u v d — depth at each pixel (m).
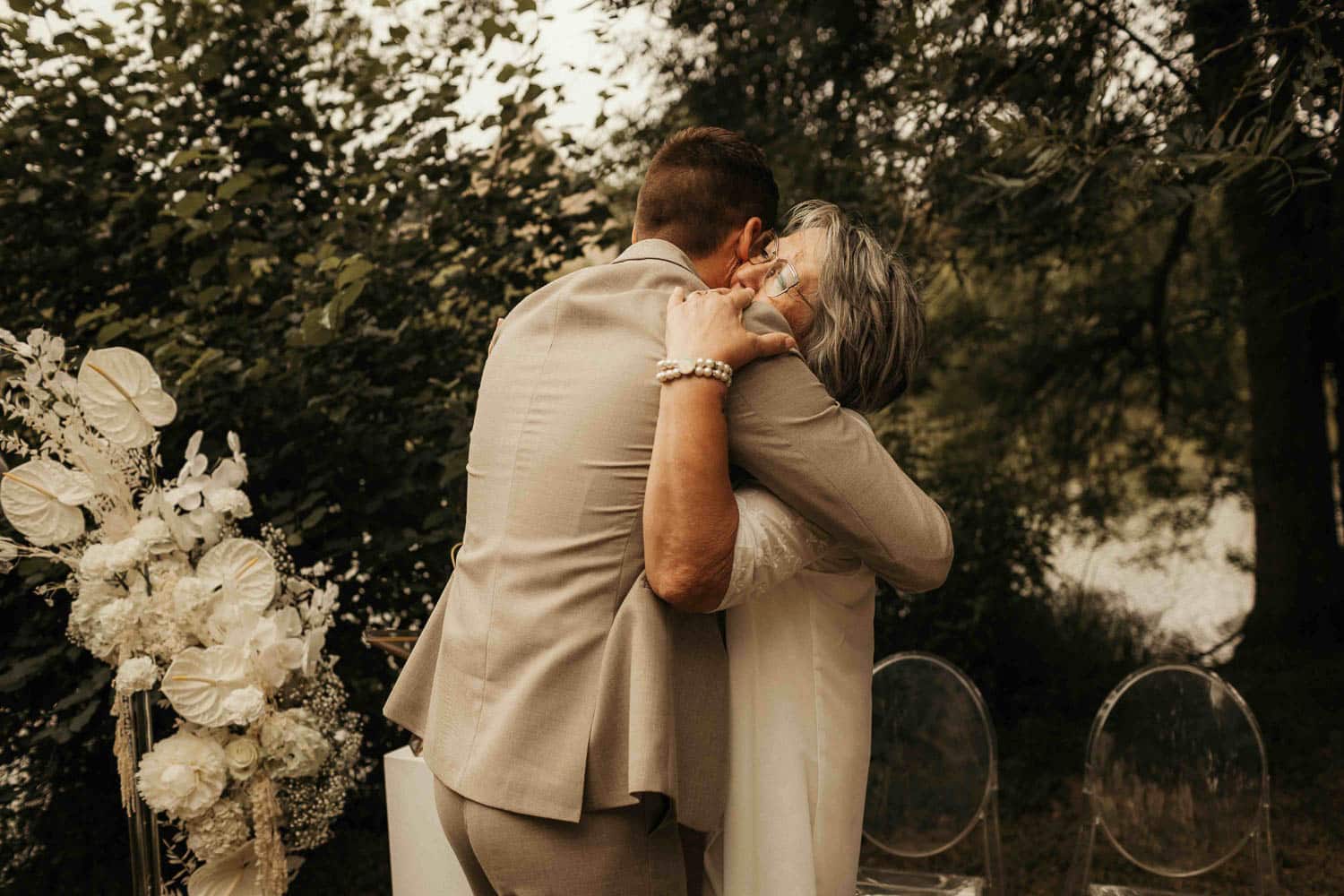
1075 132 3.18
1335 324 5.81
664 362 1.29
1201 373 6.76
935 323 6.28
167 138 3.24
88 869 3.15
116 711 2.06
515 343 1.44
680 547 1.26
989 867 2.56
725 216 1.50
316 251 3.19
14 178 3.02
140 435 2.10
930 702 2.66
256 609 2.07
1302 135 2.97
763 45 4.63
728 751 1.47
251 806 2.07
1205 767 2.44
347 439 3.03
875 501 1.37
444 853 1.83
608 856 1.27
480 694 1.32
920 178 3.50
